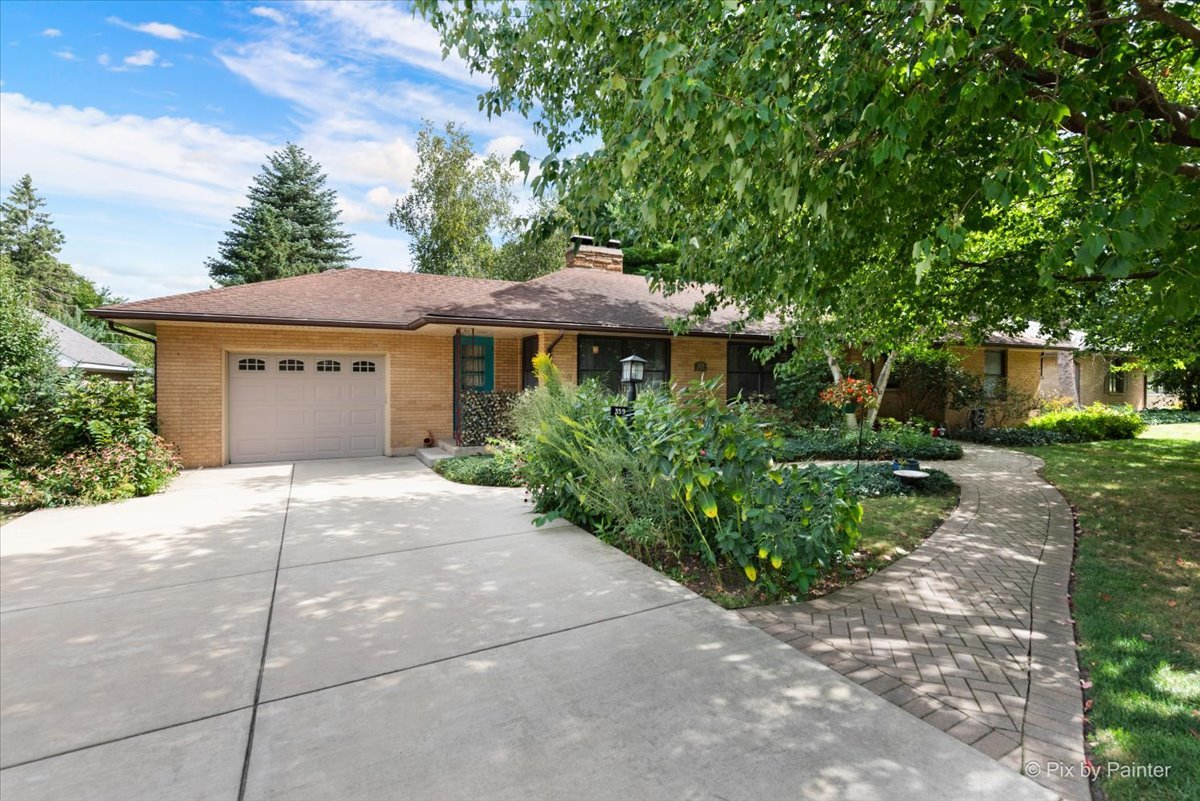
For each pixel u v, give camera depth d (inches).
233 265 1165.1
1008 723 98.3
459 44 162.2
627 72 145.2
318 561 189.0
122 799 79.3
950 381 576.4
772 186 123.5
